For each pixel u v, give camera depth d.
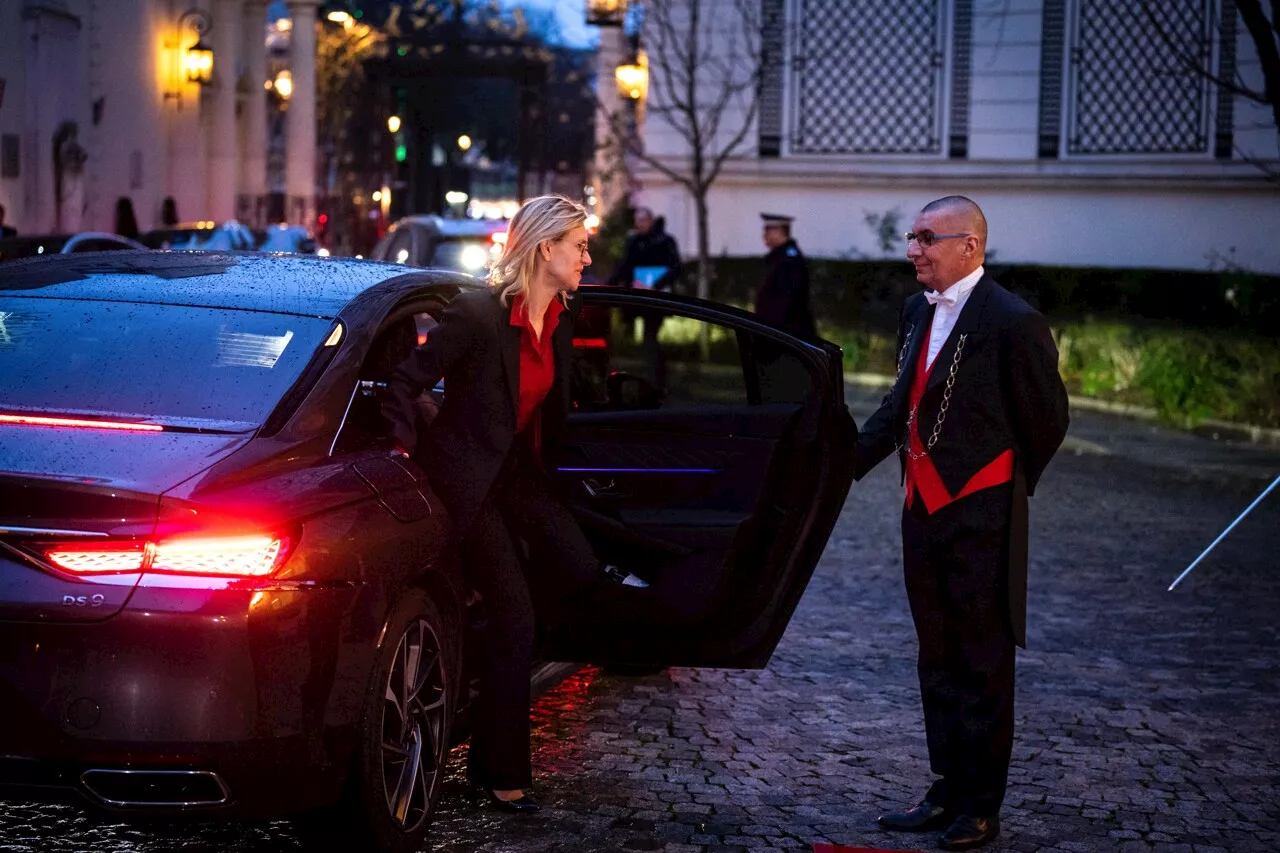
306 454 4.01
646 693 6.12
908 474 4.64
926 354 4.62
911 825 4.61
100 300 4.52
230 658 3.50
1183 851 4.56
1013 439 4.51
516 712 4.57
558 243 4.47
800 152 23.36
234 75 30.61
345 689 3.78
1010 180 22.53
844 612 7.59
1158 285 21.17
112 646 3.46
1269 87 12.56
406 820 4.18
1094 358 17.83
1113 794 5.05
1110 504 10.91
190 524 3.55
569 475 5.11
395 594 4.00
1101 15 21.95
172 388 4.12
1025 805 4.92
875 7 22.89
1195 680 6.51
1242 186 21.31
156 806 3.55
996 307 4.48
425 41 47.81
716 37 23.50
